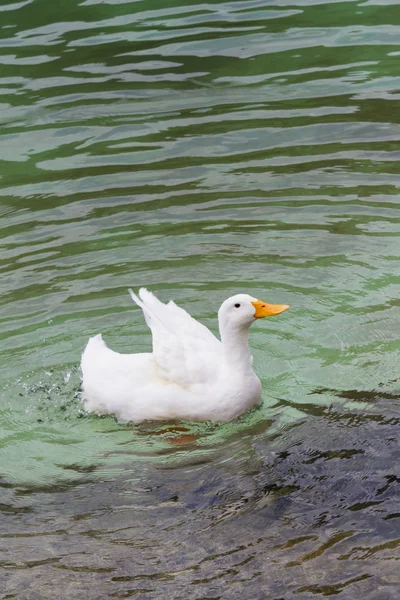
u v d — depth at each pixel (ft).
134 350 35.86
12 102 53.52
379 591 24.48
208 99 52.95
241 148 48.44
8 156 48.65
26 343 36.04
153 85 54.54
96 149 48.98
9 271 39.86
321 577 25.04
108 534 27.07
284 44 58.29
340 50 57.26
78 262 40.40
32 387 34.24
